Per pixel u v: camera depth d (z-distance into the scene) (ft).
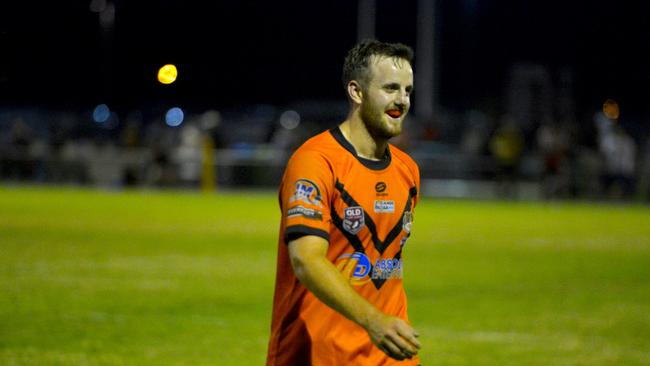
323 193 17.44
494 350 33.73
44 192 121.80
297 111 192.54
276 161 135.64
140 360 30.94
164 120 203.62
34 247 61.98
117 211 93.15
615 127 140.36
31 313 38.81
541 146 129.70
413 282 50.47
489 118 158.20
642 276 54.19
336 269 16.47
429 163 131.34
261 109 229.86
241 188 135.33
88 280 48.03
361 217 17.93
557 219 97.45
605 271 56.34
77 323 36.91
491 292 47.34
